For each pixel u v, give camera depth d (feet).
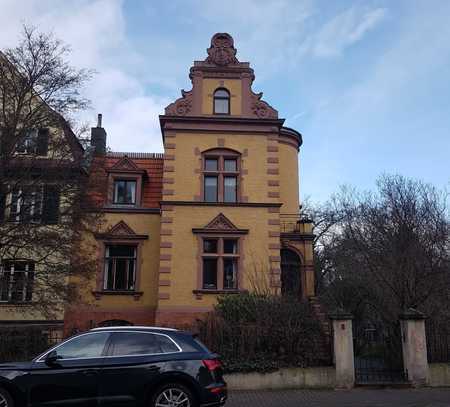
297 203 86.79
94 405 27.99
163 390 28.32
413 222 64.64
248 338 47.88
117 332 30.09
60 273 58.29
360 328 72.74
